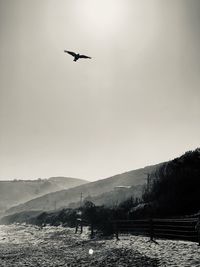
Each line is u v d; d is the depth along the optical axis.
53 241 35.75
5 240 43.91
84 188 169.50
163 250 18.16
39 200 180.88
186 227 21.59
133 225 28.98
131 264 15.84
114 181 158.12
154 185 40.53
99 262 17.69
